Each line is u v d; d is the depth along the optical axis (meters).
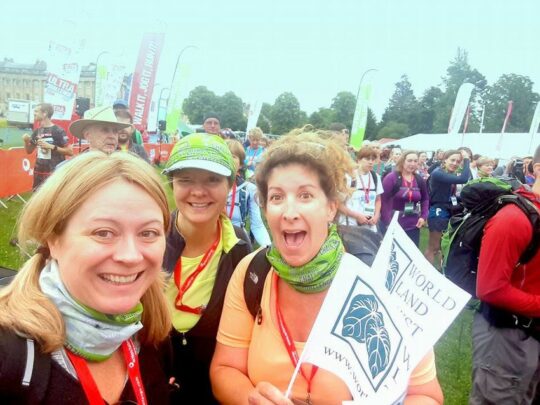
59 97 6.74
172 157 1.05
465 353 2.32
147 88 8.34
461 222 1.29
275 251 0.80
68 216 0.58
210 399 1.04
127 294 0.60
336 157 0.81
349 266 0.69
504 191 1.18
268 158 0.80
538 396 1.28
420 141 14.83
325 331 0.67
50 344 0.56
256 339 0.82
